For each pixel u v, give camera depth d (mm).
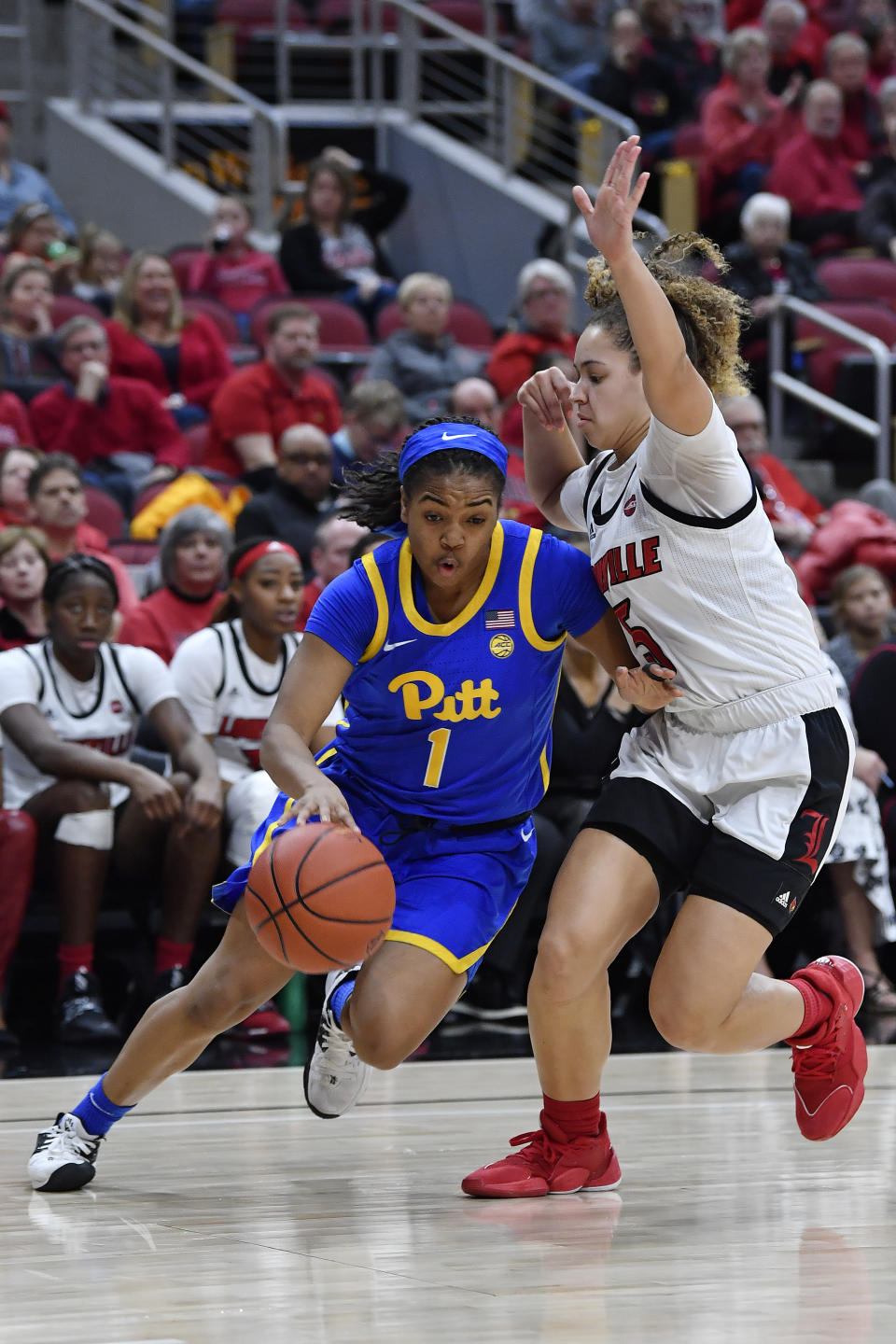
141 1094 10070
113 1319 7281
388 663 9328
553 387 10133
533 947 19625
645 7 39656
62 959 17188
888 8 42500
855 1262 8258
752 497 9258
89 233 31859
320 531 20109
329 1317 7273
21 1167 10883
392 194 35844
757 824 9266
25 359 26922
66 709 17812
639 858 9477
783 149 35969
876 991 18828
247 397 25375
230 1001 9508
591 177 37031
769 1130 12039
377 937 8648
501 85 41000
